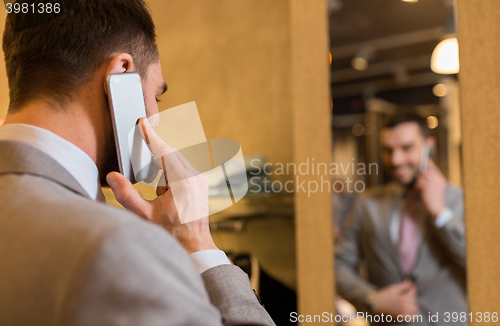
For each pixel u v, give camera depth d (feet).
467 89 2.37
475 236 2.38
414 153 2.62
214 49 4.11
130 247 0.81
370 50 2.78
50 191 1.00
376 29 2.75
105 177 1.51
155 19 4.43
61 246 0.82
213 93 4.13
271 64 3.80
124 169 1.42
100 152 1.39
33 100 1.24
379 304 2.81
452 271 2.50
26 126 1.18
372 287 2.85
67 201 0.95
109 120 1.42
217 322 0.89
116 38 1.40
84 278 0.75
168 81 4.37
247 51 3.92
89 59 1.33
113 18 1.39
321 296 3.10
